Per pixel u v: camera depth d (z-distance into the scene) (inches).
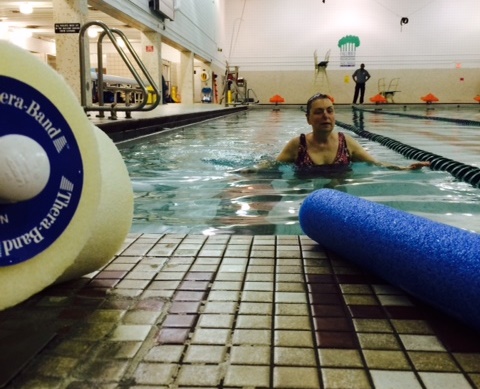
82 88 237.8
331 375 35.7
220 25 893.2
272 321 44.6
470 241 44.1
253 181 131.9
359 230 56.1
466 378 35.4
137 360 37.5
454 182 127.7
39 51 742.5
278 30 894.4
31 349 38.6
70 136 34.9
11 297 36.4
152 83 231.0
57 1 323.3
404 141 248.2
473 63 854.5
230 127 353.1
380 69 880.9
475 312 40.1
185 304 48.3
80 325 43.3
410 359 38.0
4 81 33.2
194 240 71.1
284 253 65.2
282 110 739.4
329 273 57.7
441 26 849.5
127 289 52.1
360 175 138.2
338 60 888.9
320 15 876.6
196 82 828.0
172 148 211.5
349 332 42.6
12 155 32.5
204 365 36.9
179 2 584.7
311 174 140.3
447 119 437.7
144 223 90.2
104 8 378.6
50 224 35.7
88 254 49.3
